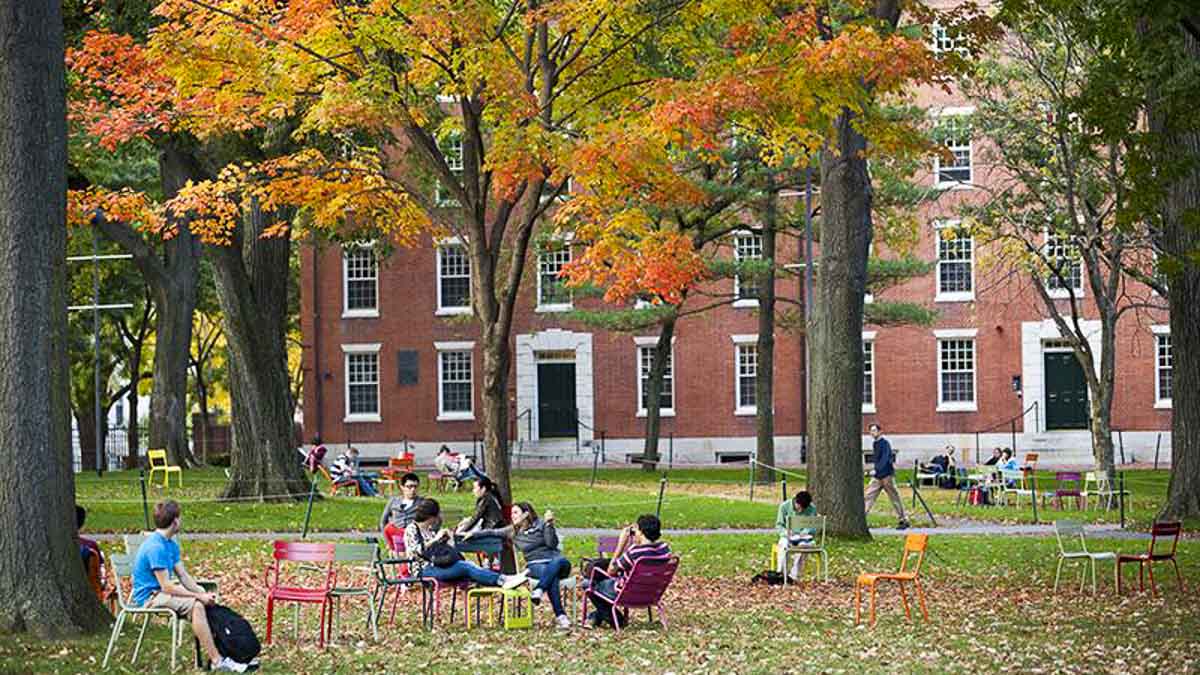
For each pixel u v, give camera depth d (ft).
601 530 113.60
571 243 94.94
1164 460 211.61
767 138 98.48
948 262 216.13
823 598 81.15
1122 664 58.13
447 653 61.62
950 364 216.74
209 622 56.08
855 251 104.53
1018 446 213.05
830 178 104.53
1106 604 77.87
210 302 232.94
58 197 63.72
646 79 85.25
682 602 79.25
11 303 62.18
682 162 154.81
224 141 118.83
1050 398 214.69
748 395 219.41
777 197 172.55
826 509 105.29
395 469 168.25
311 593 63.72
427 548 69.92
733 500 138.72
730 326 219.00
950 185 211.20
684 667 58.39
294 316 266.77
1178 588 83.71
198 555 97.25
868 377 217.97
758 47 86.28
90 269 222.89
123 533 109.09
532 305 221.66
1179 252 114.11
